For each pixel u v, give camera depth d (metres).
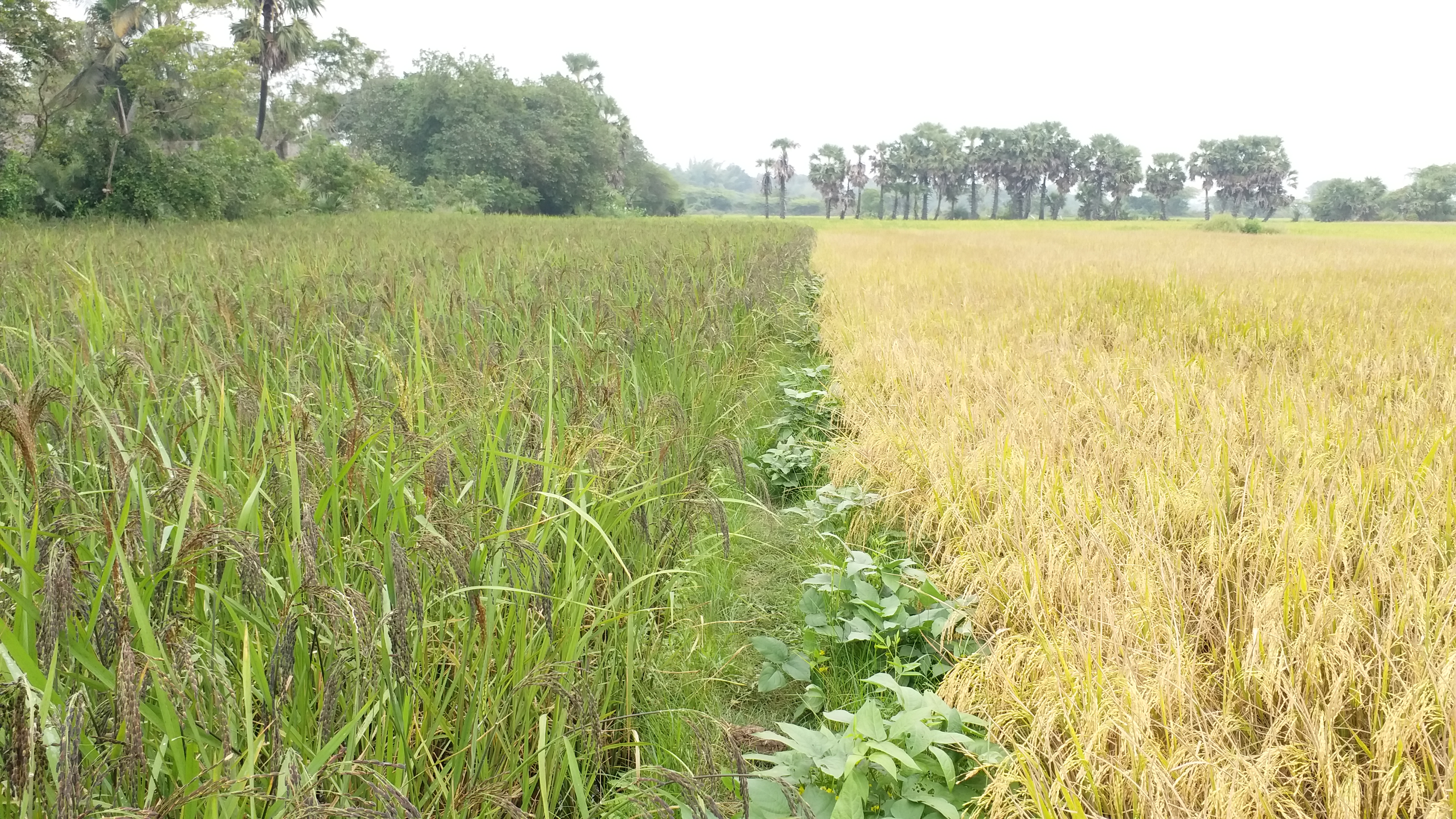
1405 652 3.03
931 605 4.15
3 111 28.28
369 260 11.52
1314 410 5.69
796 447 6.39
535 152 79.00
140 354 3.47
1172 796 2.52
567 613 3.00
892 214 168.12
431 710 2.47
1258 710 2.99
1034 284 14.33
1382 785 2.52
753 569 4.88
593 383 4.83
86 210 28.97
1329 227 79.69
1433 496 4.19
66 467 2.97
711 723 2.99
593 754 2.90
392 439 2.95
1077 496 4.49
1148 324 9.63
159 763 1.85
